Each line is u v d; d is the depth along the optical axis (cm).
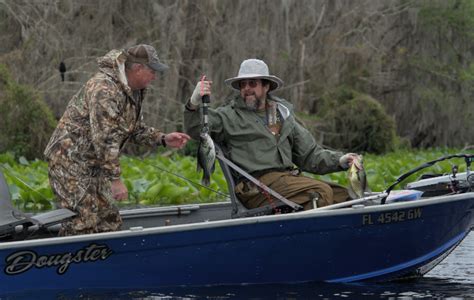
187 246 894
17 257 833
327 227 935
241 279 934
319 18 4200
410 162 2794
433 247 1022
